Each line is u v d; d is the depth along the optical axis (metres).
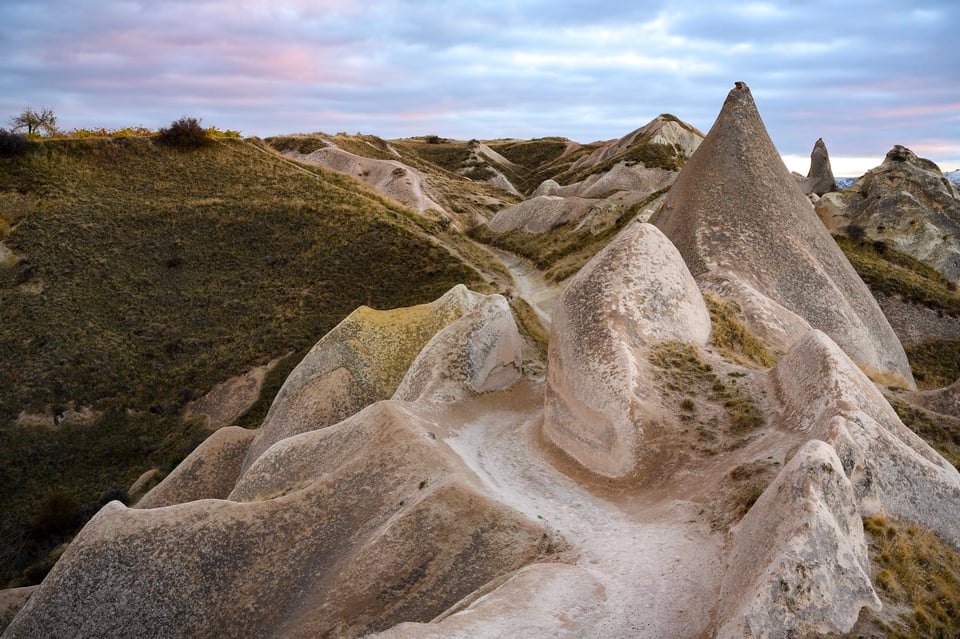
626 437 16.27
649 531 13.39
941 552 11.33
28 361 44.25
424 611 13.03
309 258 55.91
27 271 51.34
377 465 17.03
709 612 10.52
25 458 38.06
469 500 14.66
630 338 18.44
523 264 59.25
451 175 100.44
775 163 34.59
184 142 69.06
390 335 31.02
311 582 14.85
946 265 51.12
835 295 28.80
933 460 13.87
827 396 14.34
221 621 14.68
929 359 40.50
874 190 56.97
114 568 15.45
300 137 103.06
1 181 59.75
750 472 13.60
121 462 38.22
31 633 15.09
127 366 44.91
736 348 20.61
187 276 53.81
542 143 136.62
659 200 54.81
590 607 10.90
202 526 15.88
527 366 26.75
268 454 20.27
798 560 9.07
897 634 9.05
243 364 44.22
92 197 60.12
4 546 32.16
